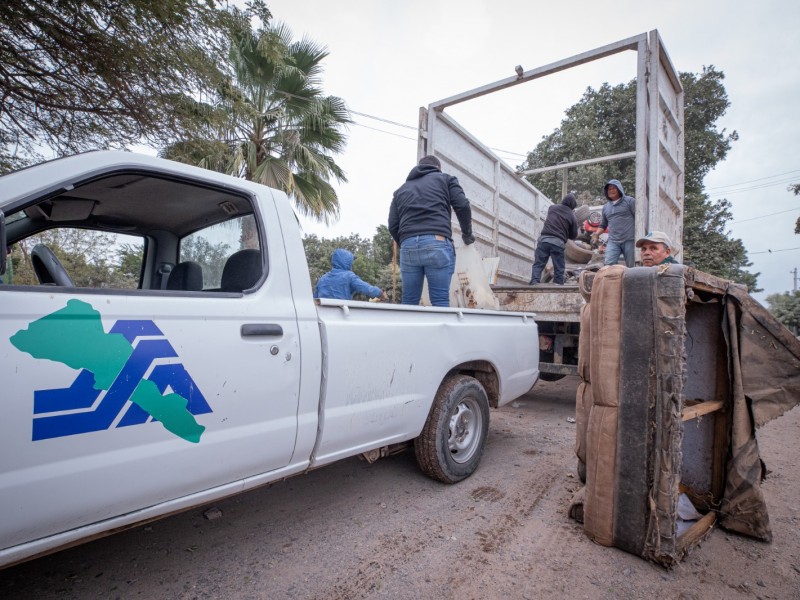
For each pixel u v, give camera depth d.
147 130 5.78
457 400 3.17
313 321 2.26
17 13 4.17
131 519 1.66
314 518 2.70
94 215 2.44
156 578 2.08
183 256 2.77
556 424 4.90
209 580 2.07
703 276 2.35
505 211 8.04
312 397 2.21
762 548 2.45
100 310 1.59
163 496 1.73
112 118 5.54
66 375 1.48
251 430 1.96
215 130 6.40
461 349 3.18
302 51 12.23
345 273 4.64
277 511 2.78
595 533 2.43
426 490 3.12
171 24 4.84
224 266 2.37
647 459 2.25
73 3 4.30
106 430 1.55
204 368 1.81
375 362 2.53
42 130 5.41
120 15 4.57
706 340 2.79
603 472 2.40
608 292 2.42
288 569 2.17
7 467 1.36
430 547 2.39
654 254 3.71
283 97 12.18
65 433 1.46
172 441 1.72
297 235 2.38
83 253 2.52
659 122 5.05
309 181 13.16
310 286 2.34
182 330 1.78
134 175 1.89
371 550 2.35
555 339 5.36
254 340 2.00
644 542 2.26
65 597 1.93
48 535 1.48
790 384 2.48
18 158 5.58
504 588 2.05
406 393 2.74
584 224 8.44
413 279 4.29
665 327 2.21
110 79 5.06
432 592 2.01
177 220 2.63
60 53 4.75
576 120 20.66
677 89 6.06
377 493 3.06
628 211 5.77
